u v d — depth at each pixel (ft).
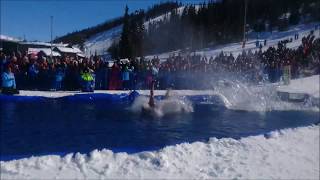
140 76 69.97
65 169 22.30
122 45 240.94
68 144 29.76
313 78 89.61
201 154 27.20
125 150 27.61
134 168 23.32
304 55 99.96
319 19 220.43
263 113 52.60
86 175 21.83
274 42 173.37
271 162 28.04
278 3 258.98
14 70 59.31
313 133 37.78
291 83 84.07
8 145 28.81
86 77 61.98
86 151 27.61
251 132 38.73
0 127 35.09
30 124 37.11
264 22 243.60
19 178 20.65
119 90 67.31
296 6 252.62
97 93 57.88
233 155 27.99
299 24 220.23
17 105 48.67
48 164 22.68
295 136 35.55
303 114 52.90
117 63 67.77
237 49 165.99
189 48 252.42
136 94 56.49
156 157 24.79
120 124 39.27
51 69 61.21
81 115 43.83
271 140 32.91
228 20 258.78
